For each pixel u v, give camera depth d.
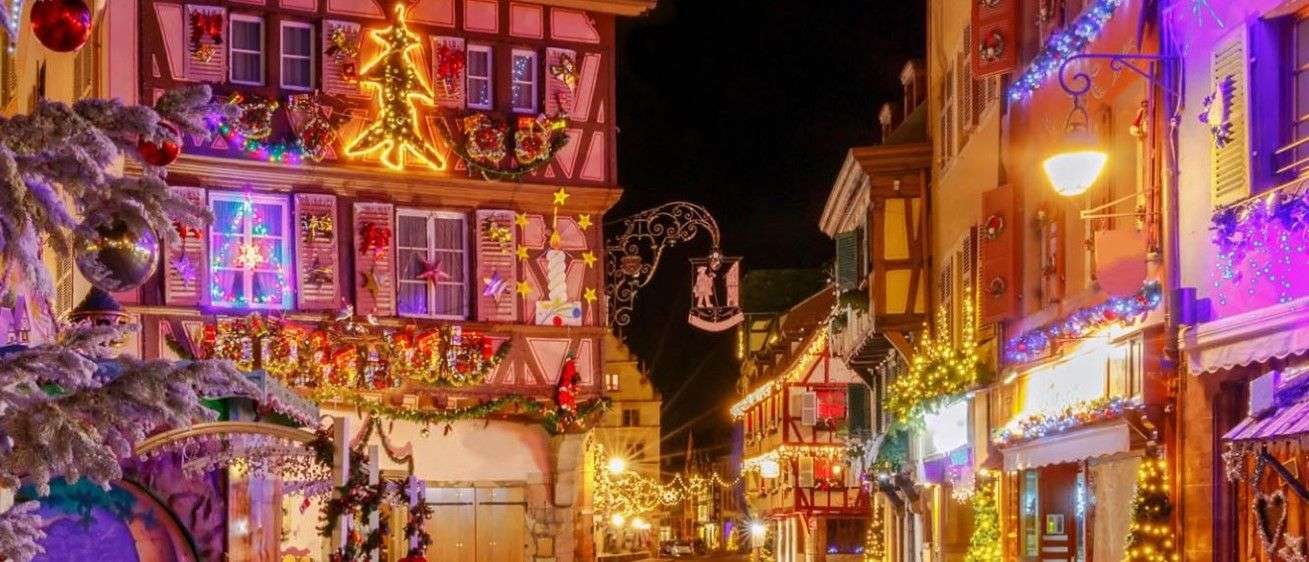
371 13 25.12
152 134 4.83
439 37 25.70
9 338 9.92
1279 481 11.57
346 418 12.18
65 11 5.05
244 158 24.00
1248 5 12.22
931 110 27.22
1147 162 14.47
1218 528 12.72
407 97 25.17
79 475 4.83
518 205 26.06
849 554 49.66
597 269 26.48
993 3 19.78
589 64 26.75
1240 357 12.10
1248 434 10.03
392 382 24.61
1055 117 18.02
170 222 5.10
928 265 27.28
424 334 24.86
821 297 53.97
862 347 32.28
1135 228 15.23
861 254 32.91
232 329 23.58
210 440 11.64
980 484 22.06
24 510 5.02
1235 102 12.41
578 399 26.03
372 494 12.27
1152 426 13.77
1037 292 19.17
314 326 24.31
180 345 23.33
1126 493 15.55
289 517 23.33
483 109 26.02
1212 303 12.99
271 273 24.20
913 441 29.58
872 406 36.78
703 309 27.56
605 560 50.94
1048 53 17.28
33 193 4.63
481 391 25.42
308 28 24.92
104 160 4.73
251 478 11.86
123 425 5.00
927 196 27.45
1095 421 15.42
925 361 24.58
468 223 25.75
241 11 24.41
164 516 11.28
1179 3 13.87
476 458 25.59
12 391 4.71
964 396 22.53
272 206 24.38
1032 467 18.80
